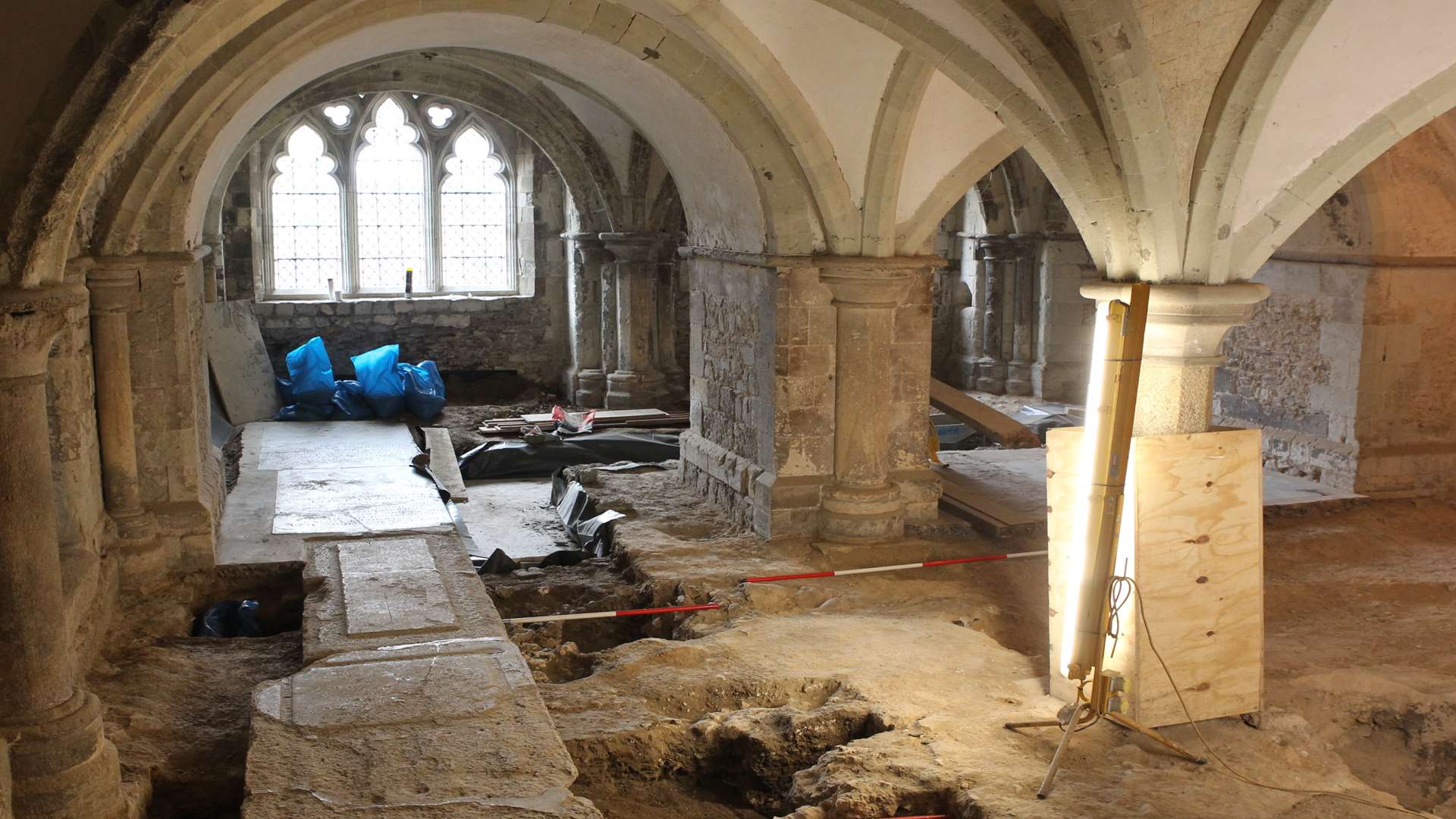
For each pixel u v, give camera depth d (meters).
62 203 4.26
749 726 6.10
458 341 16.62
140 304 7.85
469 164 16.56
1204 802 5.15
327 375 14.52
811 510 9.34
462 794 4.99
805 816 5.26
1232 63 5.53
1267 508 10.47
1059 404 16.36
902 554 9.11
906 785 5.36
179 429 8.05
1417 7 5.29
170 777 5.50
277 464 11.58
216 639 7.23
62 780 4.65
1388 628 8.12
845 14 7.29
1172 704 5.98
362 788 5.03
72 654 6.12
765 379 9.38
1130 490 5.80
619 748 5.94
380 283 16.50
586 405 16.00
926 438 9.64
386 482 10.84
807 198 8.84
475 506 11.62
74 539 6.97
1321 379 11.27
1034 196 16.41
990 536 9.61
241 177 15.17
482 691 6.05
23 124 4.10
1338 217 10.93
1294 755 5.77
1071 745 5.75
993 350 17.11
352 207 16.06
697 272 10.73
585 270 15.85
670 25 8.03
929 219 8.95
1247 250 6.01
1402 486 11.01
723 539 9.40
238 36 7.03
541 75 10.80
